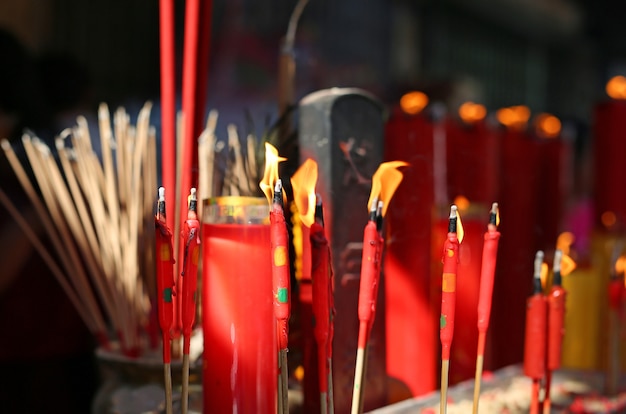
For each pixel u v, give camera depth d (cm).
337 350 76
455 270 60
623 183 122
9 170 116
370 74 225
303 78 106
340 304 76
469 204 101
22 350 118
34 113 123
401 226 92
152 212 85
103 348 81
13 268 117
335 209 75
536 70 293
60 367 120
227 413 60
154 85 185
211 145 83
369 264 60
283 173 78
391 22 237
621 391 98
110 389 73
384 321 82
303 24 209
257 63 199
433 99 183
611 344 96
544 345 71
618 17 286
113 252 79
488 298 64
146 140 85
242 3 198
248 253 60
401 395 92
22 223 84
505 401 89
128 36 181
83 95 138
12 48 122
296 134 77
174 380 69
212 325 60
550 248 117
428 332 92
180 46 174
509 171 109
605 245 115
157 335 81
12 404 117
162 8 75
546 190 118
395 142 91
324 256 60
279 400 61
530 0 264
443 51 254
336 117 75
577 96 299
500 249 108
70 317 121
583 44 298
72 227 83
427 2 247
